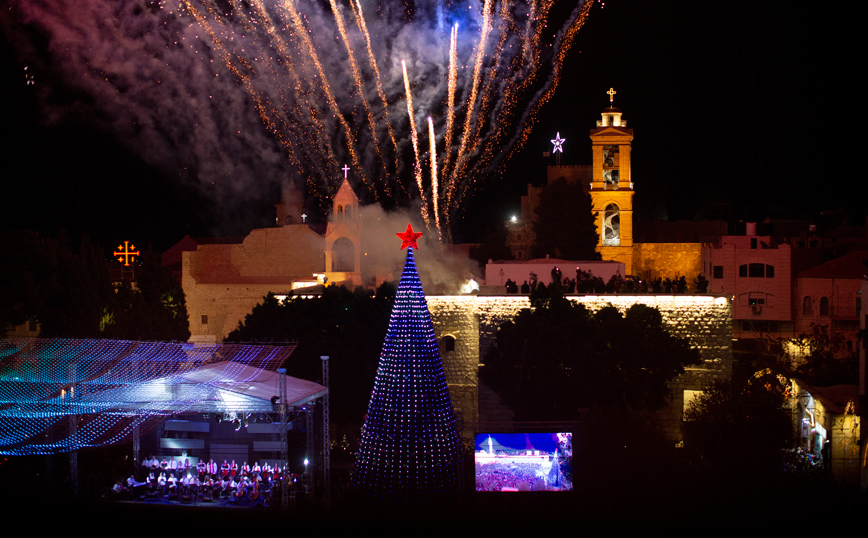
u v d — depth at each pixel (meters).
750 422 38.28
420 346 32.06
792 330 68.56
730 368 47.16
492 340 48.78
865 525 29.27
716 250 71.38
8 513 32.47
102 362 43.28
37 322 52.31
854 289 64.69
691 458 36.50
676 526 30.47
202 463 38.50
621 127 73.38
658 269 76.38
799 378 45.00
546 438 38.72
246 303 66.62
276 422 38.75
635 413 39.59
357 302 48.56
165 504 35.34
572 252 70.62
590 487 34.59
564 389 44.41
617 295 48.34
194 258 68.19
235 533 31.47
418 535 30.89
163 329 58.31
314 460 41.88
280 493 35.12
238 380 39.09
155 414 39.00
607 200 73.50
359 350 46.50
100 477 37.91
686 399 47.31
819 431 38.94
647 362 44.59
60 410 38.06
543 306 46.56
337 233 64.62
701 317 47.53
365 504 31.89
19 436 39.38
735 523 30.23
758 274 69.88
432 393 32.00
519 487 38.31
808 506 30.45
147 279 60.25
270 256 69.25
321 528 31.67
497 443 38.88
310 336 46.75
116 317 53.88
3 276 49.62
